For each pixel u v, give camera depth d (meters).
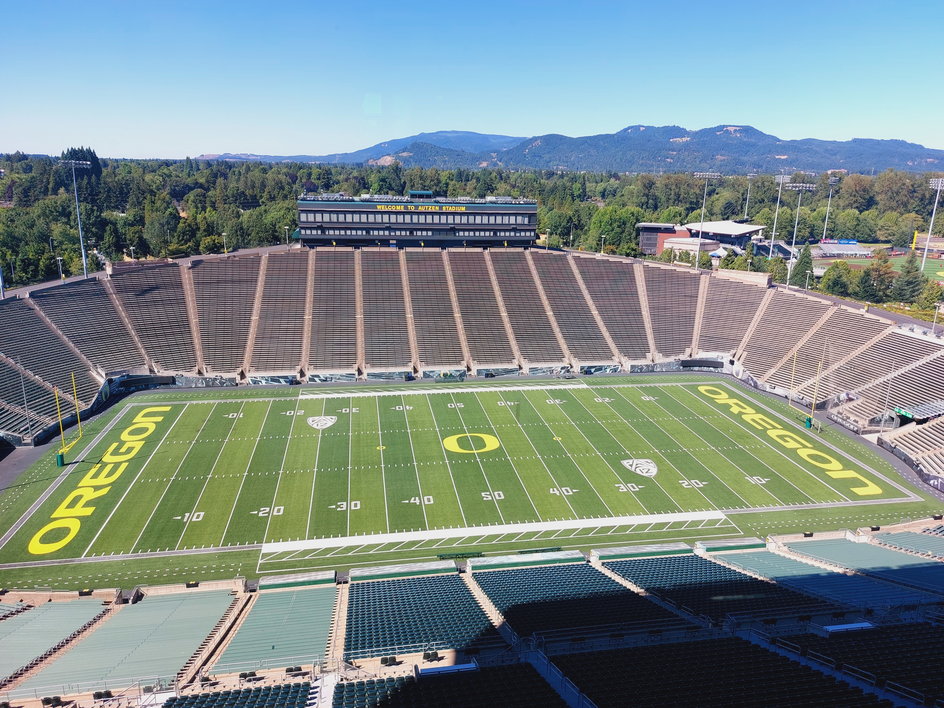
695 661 25.16
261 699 22.61
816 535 43.25
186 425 58.78
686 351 80.25
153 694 23.25
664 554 40.75
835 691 22.16
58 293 73.06
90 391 63.59
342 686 23.48
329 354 74.31
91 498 45.94
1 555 39.25
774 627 29.34
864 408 62.78
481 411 63.56
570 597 33.19
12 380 59.84
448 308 82.75
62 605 33.84
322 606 32.78
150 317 75.12
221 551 40.22
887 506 47.56
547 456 54.12
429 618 30.31
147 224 144.88
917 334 69.00
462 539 42.16
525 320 82.50
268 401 64.94
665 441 57.62
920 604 31.53
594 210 183.50
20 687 23.95
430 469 51.38
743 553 41.03
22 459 51.62
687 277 90.38
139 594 35.44
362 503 46.09
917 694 21.75
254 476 49.59
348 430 58.44
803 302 82.12
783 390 70.38
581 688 22.75
